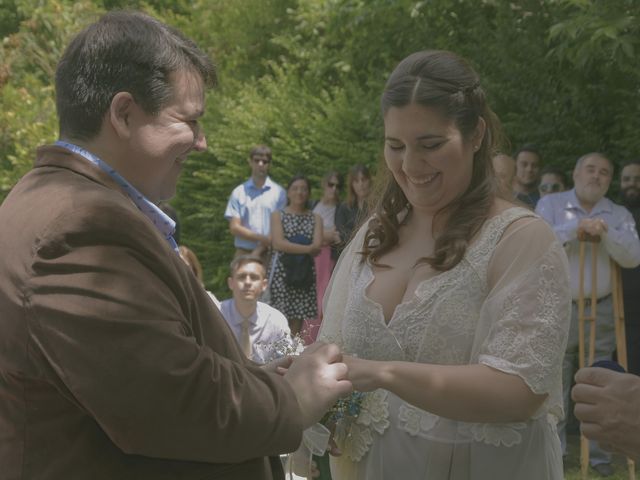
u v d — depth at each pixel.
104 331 1.79
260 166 9.80
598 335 6.07
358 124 11.50
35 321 1.80
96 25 2.03
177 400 1.84
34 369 1.83
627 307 6.44
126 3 15.80
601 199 6.23
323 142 11.57
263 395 1.99
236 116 12.74
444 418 2.51
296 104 12.51
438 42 10.02
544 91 9.26
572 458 6.23
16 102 12.98
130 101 1.98
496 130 2.65
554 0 7.75
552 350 2.39
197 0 15.54
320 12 12.63
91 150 2.01
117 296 1.81
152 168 2.03
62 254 1.82
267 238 9.46
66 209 1.84
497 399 2.35
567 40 7.38
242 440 1.93
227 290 12.23
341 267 2.85
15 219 1.89
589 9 7.00
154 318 1.84
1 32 15.48
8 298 1.83
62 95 2.03
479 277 2.48
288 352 2.96
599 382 1.93
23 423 1.88
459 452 2.53
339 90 12.24
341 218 8.75
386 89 2.56
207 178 12.54
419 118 2.47
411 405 2.56
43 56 13.87
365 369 2.41
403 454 2.59
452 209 2.59
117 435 1.82
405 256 2.68
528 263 2.43
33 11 14.31
